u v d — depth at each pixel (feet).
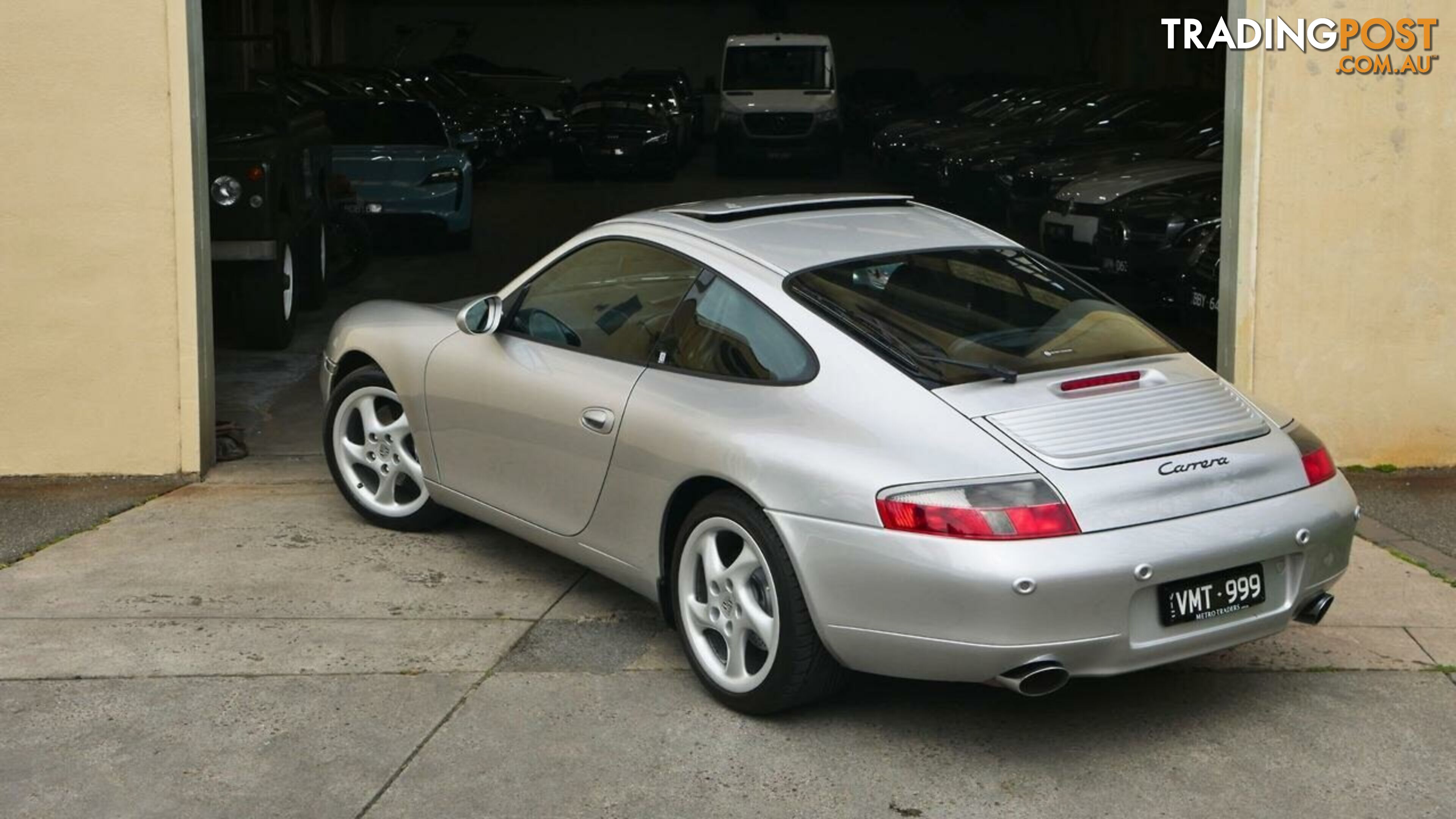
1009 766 12.73
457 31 136.77
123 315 22.03
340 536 19.34
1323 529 13.00
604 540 15.30
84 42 21.44
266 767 12.64
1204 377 14.10
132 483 22.24
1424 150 21.83
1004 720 13.69
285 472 22.88
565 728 13.47
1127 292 36.91
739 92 82.33
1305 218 21.99
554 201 71.82
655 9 139.85
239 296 33.06
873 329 13.44
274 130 34.50
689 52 139.85
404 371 18.17
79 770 12.58
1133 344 14.38
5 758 12.80
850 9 138.31
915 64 138.41
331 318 38.63
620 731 13.41
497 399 16.57
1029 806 11.98
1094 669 12.04
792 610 12.82
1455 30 21.49
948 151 62.18
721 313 14.35
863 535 12.16
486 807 11.95
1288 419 14.12
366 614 16.43
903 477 12.10
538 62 139.95
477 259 51.11
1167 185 37.88
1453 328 22.29
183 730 13.38
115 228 21.86
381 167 50.31
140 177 21.75
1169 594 12.16
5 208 21.76
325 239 42.24
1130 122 58.34
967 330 13.76
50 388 22.17
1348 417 22.56
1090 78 114.11
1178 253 34.88
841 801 12.08
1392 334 22.30
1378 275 22.15
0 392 22.17
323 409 27.71
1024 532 11.66
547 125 98.37
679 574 14.26
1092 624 11.78
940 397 12.66
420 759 12.82
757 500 12.98
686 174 87.15
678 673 14.82
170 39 21.47
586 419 15.20
